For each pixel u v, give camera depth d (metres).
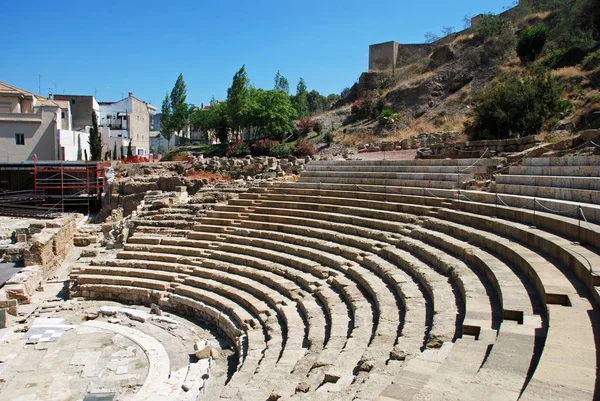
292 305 16.98
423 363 8.23
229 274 21.38
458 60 48.56
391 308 13.15
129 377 15.38
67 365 16.17
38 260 25.58
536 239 13.11
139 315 20.70
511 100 27.44
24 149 56.75
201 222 27.08
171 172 43.28
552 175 18.08
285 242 22.50
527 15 50.78
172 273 22.95
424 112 46.06
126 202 38.88
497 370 6.85
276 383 11.20
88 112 75.69
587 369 6.37
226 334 18.33
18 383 14.78
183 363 16.44
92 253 27.31
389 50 64.75
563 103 27.53
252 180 33.88
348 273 17.30
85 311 21.62
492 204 17.80
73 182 45.75
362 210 22.16
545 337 7.96
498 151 24.89
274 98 54.28
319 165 30.28
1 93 58.47
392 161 26.70
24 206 41.41
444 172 23.19
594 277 9.12
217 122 69.62
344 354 11.05
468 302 10.78
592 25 37.66
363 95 57.34
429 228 18.45
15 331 19.22
